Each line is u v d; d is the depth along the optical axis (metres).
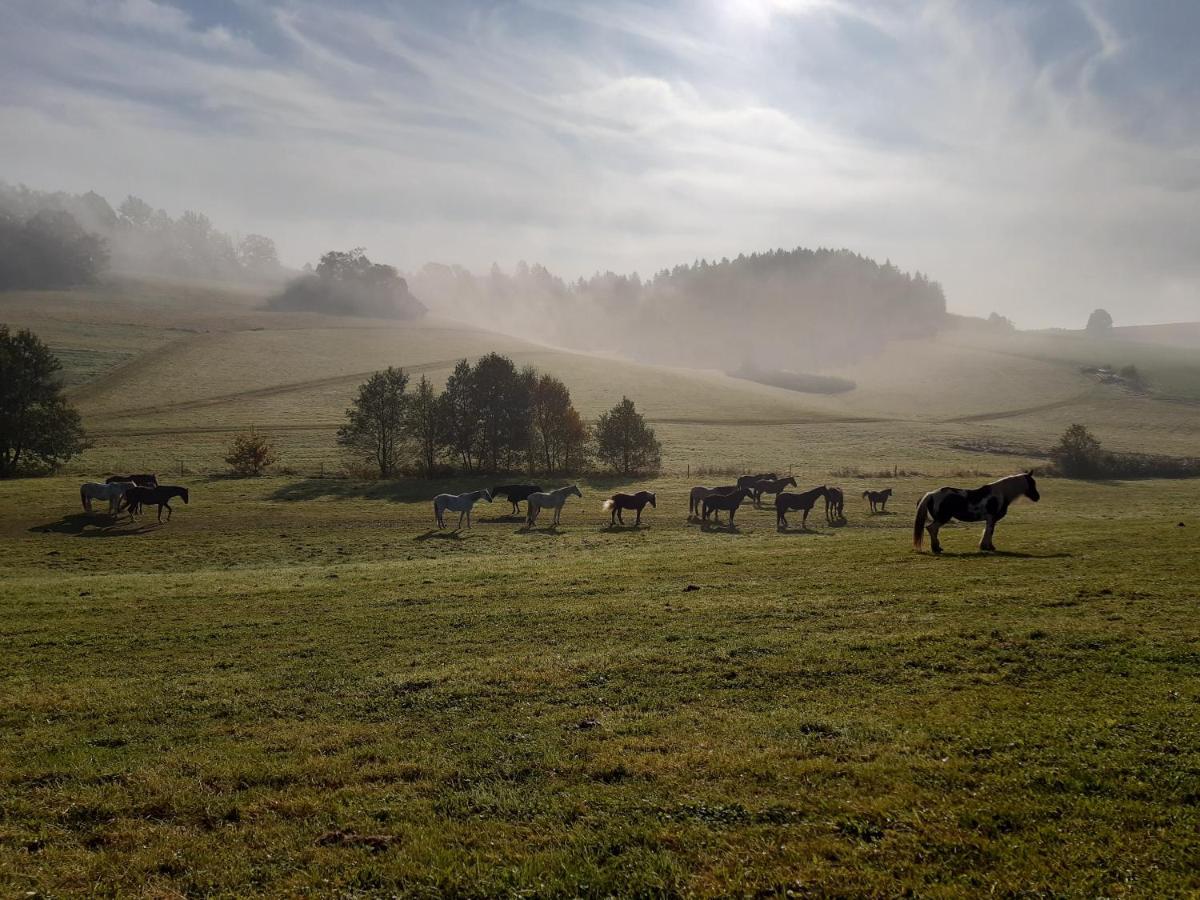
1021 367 168.75
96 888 6.69
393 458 71.50
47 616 19.17
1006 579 18.52
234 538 39.72
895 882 6.29
